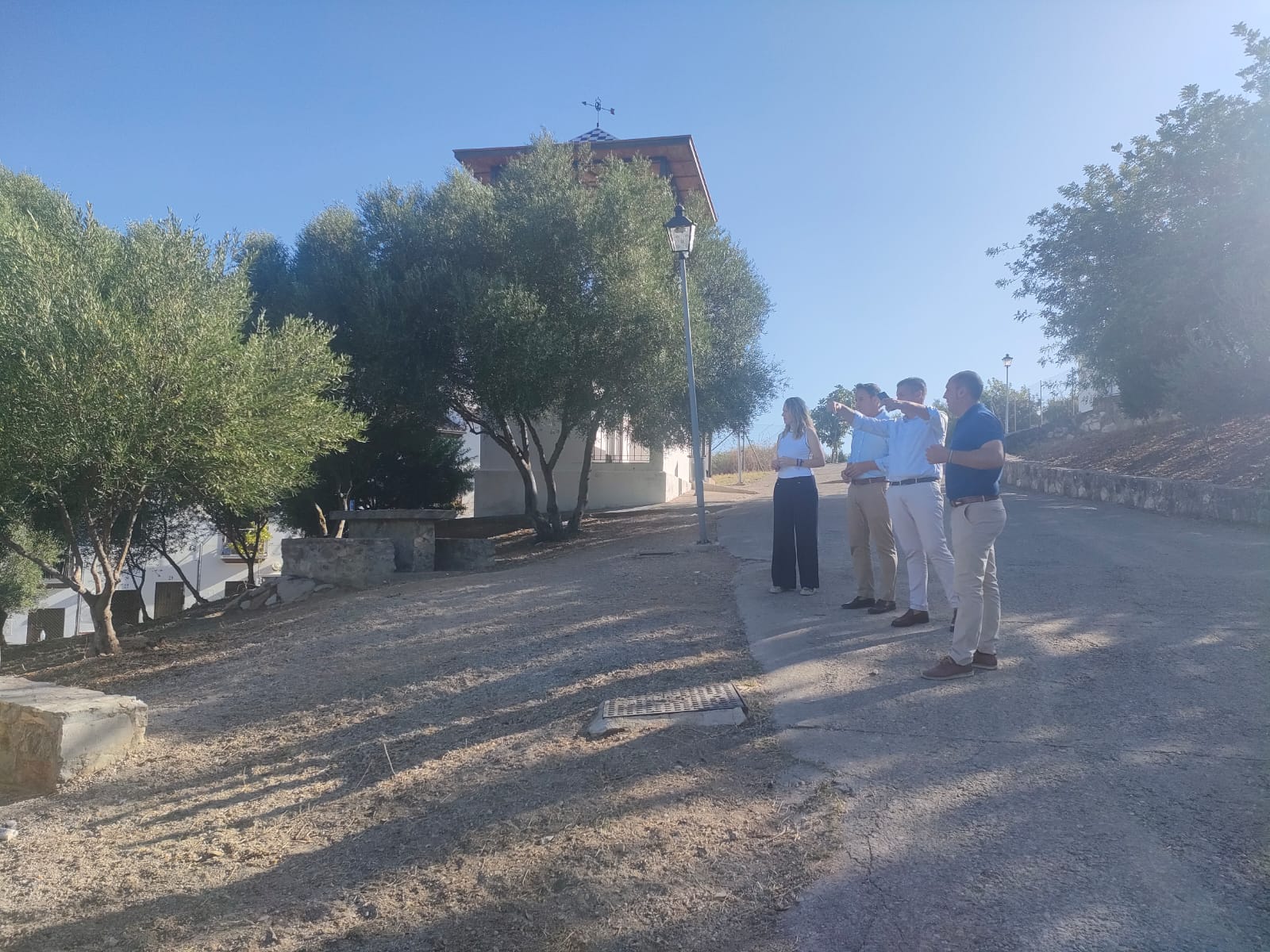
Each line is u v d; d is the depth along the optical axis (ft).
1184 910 9.58
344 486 57.36
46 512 38.83
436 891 12.17
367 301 45.62
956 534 17.01
